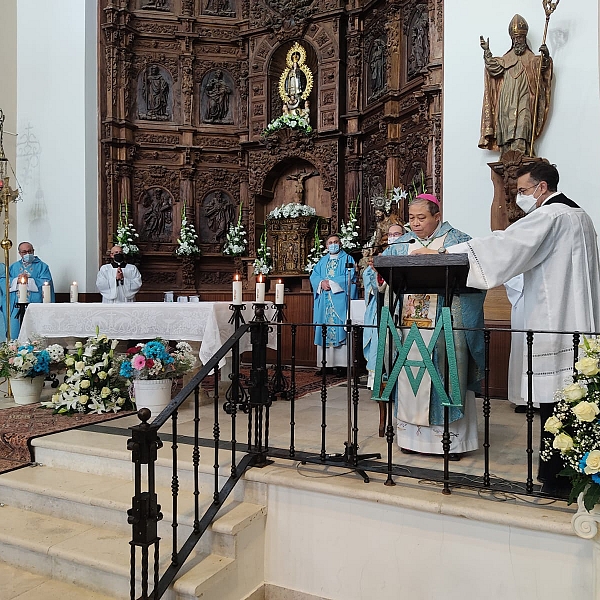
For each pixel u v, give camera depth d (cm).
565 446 254
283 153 1041
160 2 1072
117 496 371
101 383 550
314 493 339
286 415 531
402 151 875
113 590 325
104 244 1014
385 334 323
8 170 1004
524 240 308
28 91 1012
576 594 277
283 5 1041
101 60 1020
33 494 394
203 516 332
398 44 877
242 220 1086
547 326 317
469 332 370
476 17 641
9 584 339
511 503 300
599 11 548
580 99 581
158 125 1070
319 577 339
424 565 310
